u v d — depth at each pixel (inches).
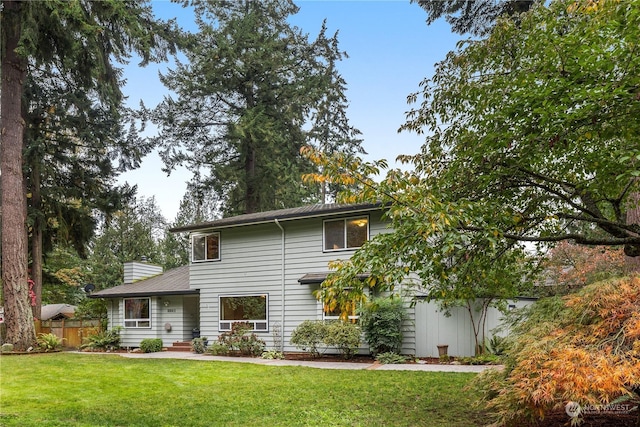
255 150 973.8
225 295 636.7
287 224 597.9
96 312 802.8
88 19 590.6
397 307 493.7
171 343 698.8
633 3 149.5
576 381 136.5
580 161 210.2
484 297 448.5
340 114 1035.3
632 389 153.8
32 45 546.9
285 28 1035.3
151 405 284.4
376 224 534.0
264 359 533.0
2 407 276.4
